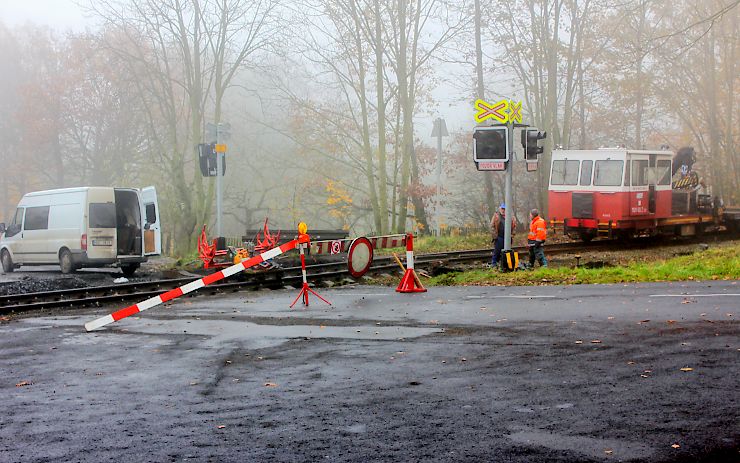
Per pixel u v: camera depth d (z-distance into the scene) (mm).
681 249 26859
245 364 9055
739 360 7914
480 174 50469
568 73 41812
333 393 7406
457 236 35281
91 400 7523
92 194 24297
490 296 14875
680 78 46312
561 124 51062
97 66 47406
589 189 28672
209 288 18703
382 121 38094
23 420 6816
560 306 12773
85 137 52875
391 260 24172
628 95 45750
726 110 49344
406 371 8273
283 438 5977
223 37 38656
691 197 32500
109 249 24391
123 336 11656
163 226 53094
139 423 6586
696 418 6004
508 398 6898
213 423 6496
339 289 18156
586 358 8445
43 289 19688
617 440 5578
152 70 39000
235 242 29188
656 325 10266
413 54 38406
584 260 23484
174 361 9438
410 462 5320
